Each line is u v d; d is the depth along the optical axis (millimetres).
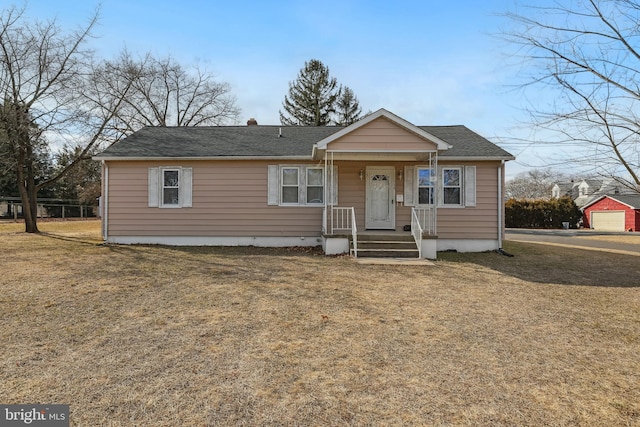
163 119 29219
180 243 12969
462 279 7922
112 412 2861
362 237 11172
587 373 3590
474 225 12500
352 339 4422
